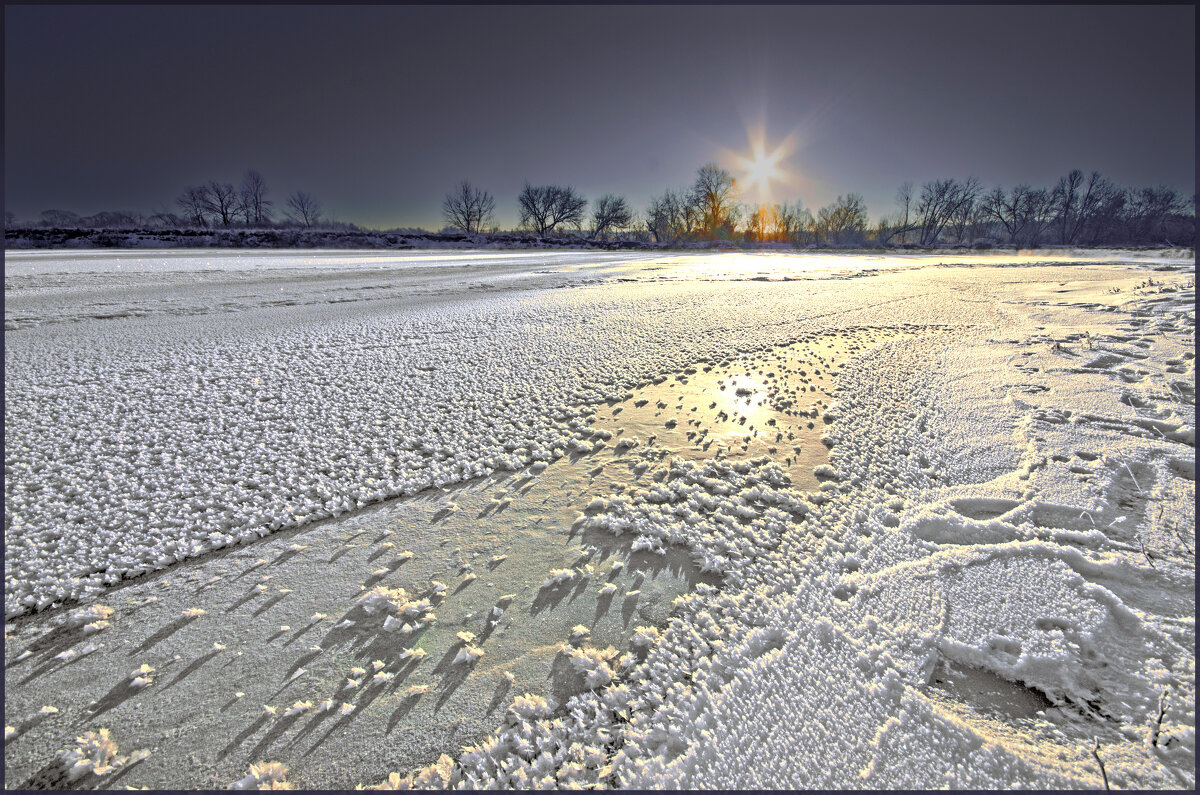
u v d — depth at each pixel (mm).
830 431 3617
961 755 1433
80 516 2596
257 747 1510
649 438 3627
